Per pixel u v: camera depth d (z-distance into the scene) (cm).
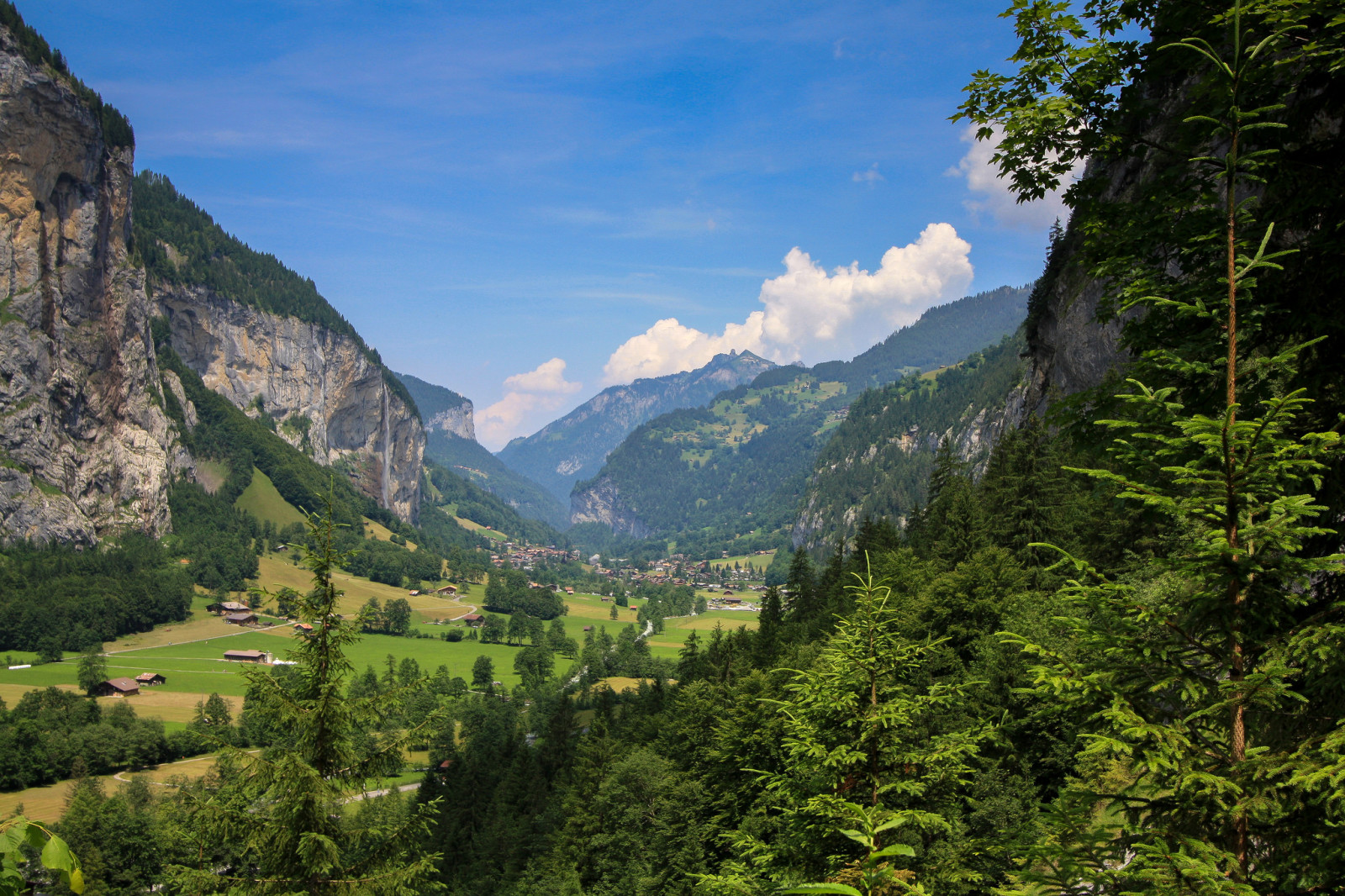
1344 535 909
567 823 6625
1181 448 953
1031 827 995
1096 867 898
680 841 4728
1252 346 1081
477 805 9569
